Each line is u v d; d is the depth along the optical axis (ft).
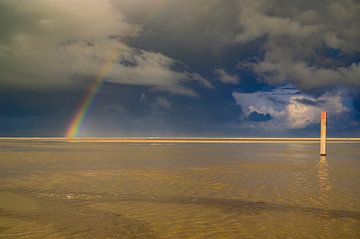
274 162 110.73
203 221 40.06
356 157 134.21
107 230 36.42
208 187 62.59
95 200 51.42
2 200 51.37
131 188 61.36
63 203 49.32
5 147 207.92
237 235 35.01
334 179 72.59
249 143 296.92
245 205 48.32
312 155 145.18
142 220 40.37
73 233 35.32
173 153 152.05
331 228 37.45
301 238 34.14
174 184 65.87
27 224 38.58
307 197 53.67
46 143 286.66
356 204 48.80
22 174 79.36
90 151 165.58
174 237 34.32
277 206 47.75
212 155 140.67
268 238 34.14
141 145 241.55
